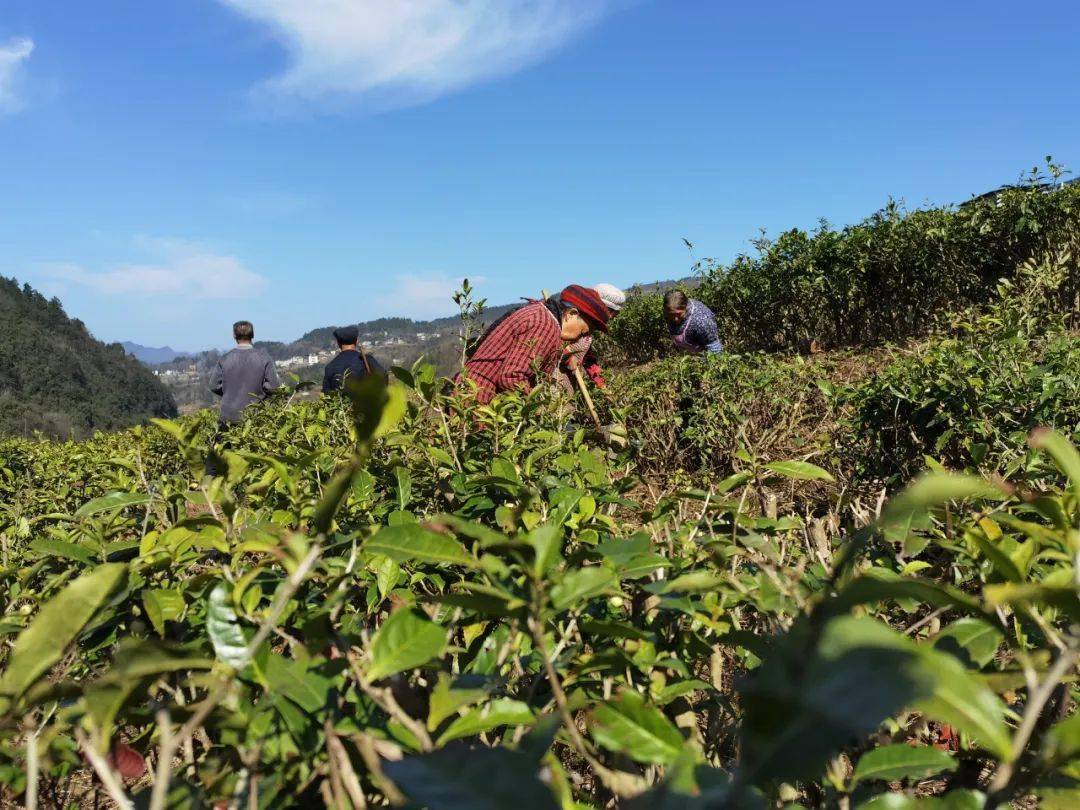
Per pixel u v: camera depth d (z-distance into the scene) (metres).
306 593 1.45
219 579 1.38
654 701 1.22
